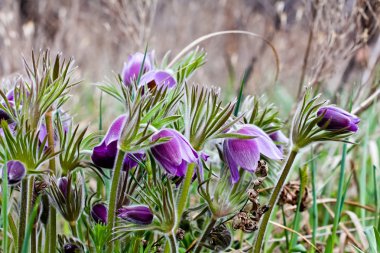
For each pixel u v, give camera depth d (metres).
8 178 0.87
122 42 1.93
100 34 2.24
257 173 0.94
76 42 2.24
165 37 2.47
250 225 0.93
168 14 2.55
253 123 1.01
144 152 0.93
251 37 2.52
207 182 0.92
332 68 1.33
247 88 1.68
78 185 0.94
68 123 1.00
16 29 1.89
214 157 1.06
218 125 0.90
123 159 0.91
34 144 0.88
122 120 0.91
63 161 0.93
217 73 2.47
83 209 0.96
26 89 0.95
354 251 1.13
